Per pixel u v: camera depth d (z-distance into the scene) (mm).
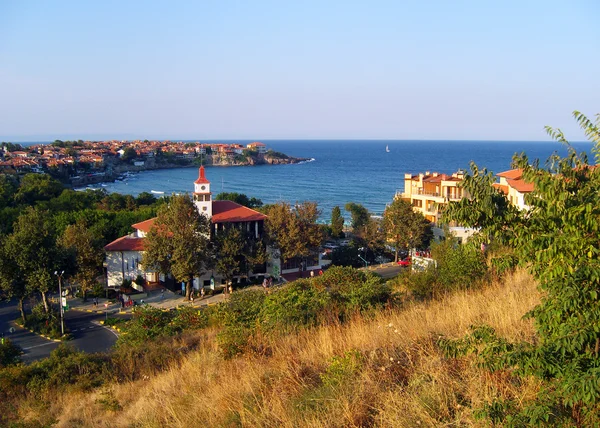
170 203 45000
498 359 6609
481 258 17828
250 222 49906
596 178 6602
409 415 6738
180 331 22375
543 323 6488
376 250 58000
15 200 85438
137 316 24828
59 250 39125
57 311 39062
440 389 7074
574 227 6070
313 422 7070
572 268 6043
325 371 9234
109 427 10867
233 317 18156
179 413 9344
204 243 43438
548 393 5984
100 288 44094
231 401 8914
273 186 158125
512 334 8766
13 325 37156
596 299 5949
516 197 34812
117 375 16078
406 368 8398
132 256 46969
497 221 6824
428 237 52812
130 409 11742
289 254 47656
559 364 5957
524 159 6949
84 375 16234
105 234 57031
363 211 78938
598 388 5266
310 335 12414
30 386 16047
